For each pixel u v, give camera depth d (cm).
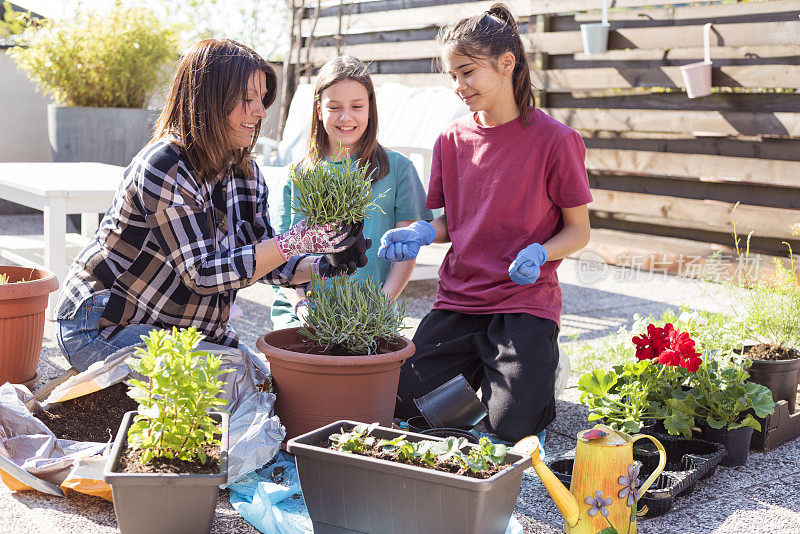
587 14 575
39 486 213
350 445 191
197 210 229
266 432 225
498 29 262
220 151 232
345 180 224
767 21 488
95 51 637
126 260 243
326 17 744
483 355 272
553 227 279
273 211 301
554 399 266
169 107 234
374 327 241
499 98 270
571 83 582
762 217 502
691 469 237
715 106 516
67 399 235
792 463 260
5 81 729
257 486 221
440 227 299
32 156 749
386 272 304
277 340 254
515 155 272
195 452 191
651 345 248
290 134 599
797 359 275
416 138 515
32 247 495
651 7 543
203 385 187
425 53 652
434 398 254
